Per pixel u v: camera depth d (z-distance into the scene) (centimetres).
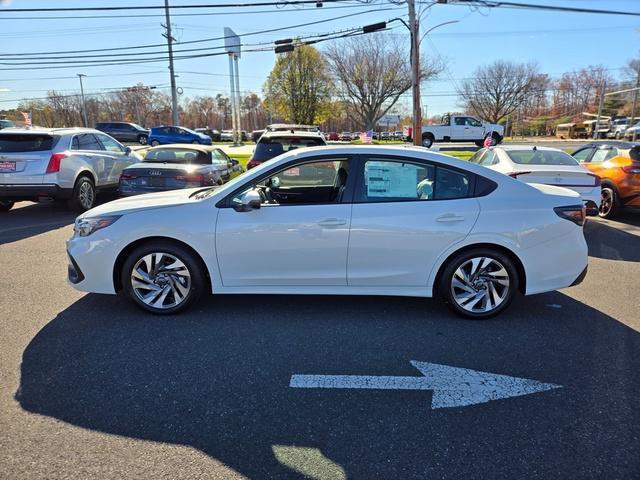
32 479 225
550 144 4347
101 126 3659
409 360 348
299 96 4972
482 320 422
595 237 782
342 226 403
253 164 950
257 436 261
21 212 985
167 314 426
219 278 418
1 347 362
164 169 884
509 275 415
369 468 237
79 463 237
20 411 280
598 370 333
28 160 874
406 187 411
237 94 3897
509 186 416
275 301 464
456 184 413
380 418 278
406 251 407
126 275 420
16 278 534
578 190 779
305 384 314
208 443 254
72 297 473
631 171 888
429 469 236
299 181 494
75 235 425
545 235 408
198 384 313
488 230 404
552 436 261
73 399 294
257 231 406
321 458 243
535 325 412
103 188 1045
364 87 5031
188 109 9788
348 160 413
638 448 250
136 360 345
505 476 231
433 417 279
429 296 420
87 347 364
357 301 466
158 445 252
